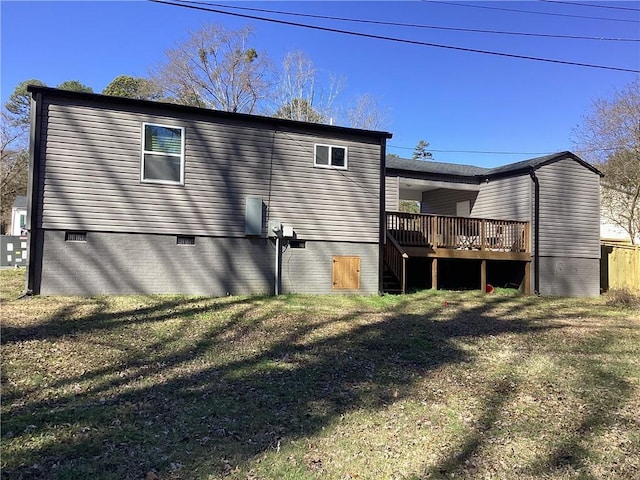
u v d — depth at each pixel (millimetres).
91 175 10789
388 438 4266
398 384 5828
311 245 12898
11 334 7113
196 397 5004
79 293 10719
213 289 11875
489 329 9461
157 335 7551
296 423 4504
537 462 3898
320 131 12984
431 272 16547
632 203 25750
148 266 11281
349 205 13305
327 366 6418
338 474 3582
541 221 17094
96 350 6527
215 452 3818
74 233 10734
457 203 20516
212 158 11867
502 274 18094
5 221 40156
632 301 14250
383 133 13445
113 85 39750
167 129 11484
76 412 4438
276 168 12500
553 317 11531
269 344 7402
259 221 12180
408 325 9375
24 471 3375
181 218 11555
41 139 10406
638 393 5770
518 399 5426
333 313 10203
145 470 3473
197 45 38469
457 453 4012
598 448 4199
